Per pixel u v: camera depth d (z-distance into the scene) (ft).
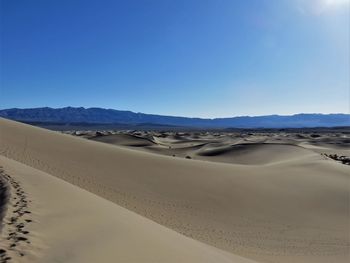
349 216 86.17
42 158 99.35
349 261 63.72
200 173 107.04
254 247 65.41
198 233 68.28
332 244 70.95
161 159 118.83
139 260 30.30
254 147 221.66
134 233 37.83
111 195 80.89
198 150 247.50
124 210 52.75
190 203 84.48
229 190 95.55
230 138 418.10
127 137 311.47
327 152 263.49
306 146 305.53
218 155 220.02
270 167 123.24
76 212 40.73
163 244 37.09
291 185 102.89
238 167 120.37
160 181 95.71
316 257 64.08
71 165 97.55
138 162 110.73
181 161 119.85
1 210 37.24
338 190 99.86
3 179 50.24
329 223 81.76
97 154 113.60
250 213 83.51
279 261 59.82
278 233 74.33
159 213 75.92
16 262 25.82
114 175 95.04
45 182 53.72
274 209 86.99
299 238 72.79
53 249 29.14
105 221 39.65
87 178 89.20
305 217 84.17
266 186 100.99
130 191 85.87
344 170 118.21
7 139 114.52
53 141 123.65
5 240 29.45
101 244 31.86
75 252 29.01
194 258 35.99
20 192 44.37
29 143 114.62
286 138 419.54
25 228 32.78
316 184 103.96
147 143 293.64
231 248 62.64
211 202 86.74
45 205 41.22
